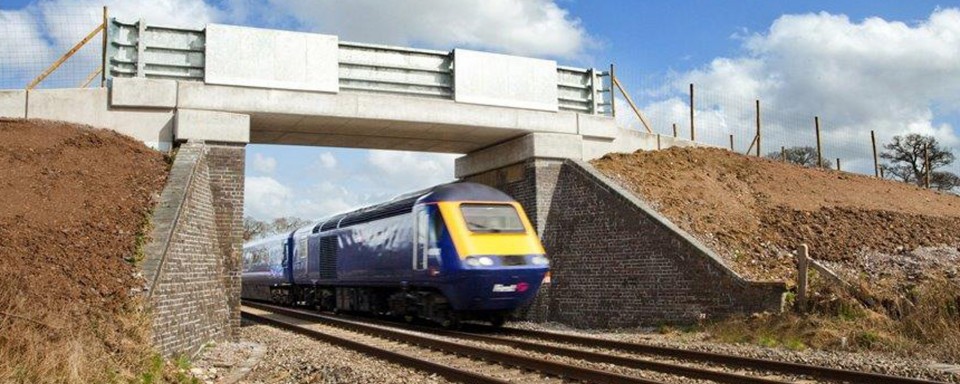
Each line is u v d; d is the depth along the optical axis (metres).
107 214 13.77
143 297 11.31
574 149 23.09
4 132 16.28
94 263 11.61
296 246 29.61
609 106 24.64
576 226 21.47
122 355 9.93
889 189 27.34
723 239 19.38
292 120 20.23
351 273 23.28
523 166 23.08
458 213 17.98
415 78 21.47
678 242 18.02
